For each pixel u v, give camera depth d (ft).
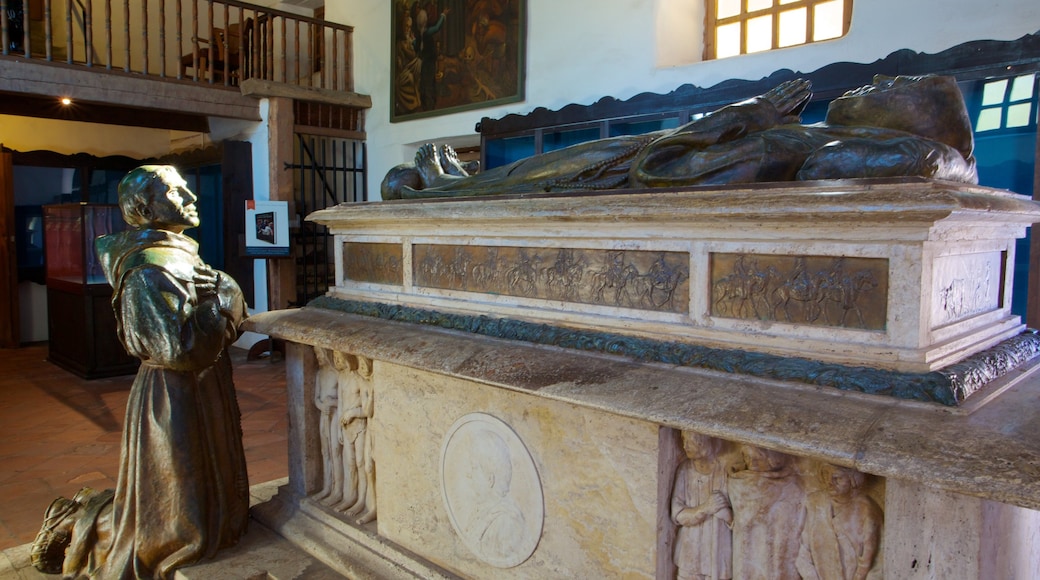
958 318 4.65
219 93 21.06
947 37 11.49
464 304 6.55
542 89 18.33
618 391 4.62
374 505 7.53
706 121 5.47
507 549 5.87
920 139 4.52
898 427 3.64
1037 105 10.50
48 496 10.82
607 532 5.12
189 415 7.09
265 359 22.09
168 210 6.93
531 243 5.99
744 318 4.74
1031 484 3.07
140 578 7.08
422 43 21.59
